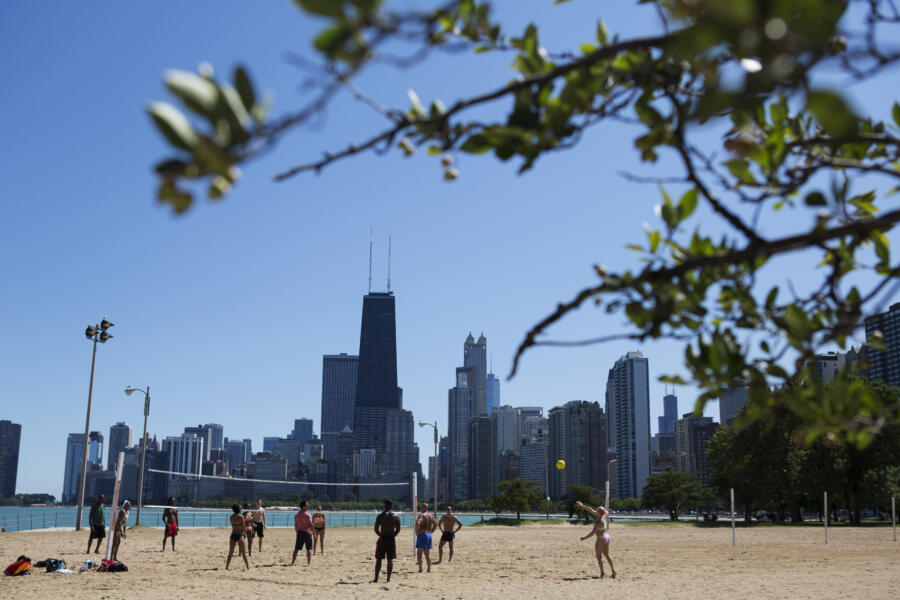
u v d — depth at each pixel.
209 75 1.19
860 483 55.81
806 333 2.16
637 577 17.67
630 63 2.24
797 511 60.75
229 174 1.18
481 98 1.86
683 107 2.08
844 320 2.27
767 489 59.25
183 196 1.16
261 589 14.97
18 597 13.59
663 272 1.98
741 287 2.40
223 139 1.16
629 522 65.00
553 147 2.06
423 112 2.06
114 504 18.84
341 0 1.21
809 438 2.36
